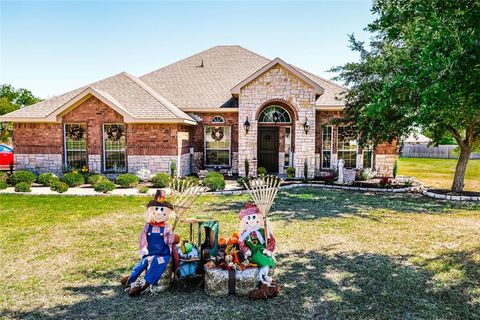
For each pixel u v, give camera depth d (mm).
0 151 19719
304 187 14805
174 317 4426
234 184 15617
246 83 17125
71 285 5367
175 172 16328
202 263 5340
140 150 16797
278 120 18422
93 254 6684
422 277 5633
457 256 6559
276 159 18844
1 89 36812
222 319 4383
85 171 16641
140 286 5016
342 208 10656
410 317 4438
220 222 8914
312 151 17156
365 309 4633
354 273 5789
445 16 4336
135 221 9133
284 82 17078
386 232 8094
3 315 4488
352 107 14148
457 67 4055
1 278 5605
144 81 21781
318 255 6621
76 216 9633
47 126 17109
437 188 15039
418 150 40812
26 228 8422
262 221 5340
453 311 4590
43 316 4465
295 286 5312
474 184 16531
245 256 5160
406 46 7352
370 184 15125
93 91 16344
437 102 4402
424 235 7879
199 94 20172
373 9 7027
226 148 19484
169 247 5207
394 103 5699
